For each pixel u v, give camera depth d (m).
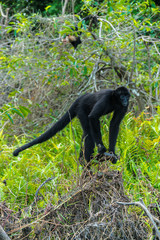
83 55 11.28
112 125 8.18
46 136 8.47
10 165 7.93
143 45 11.24
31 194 7.00
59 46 11.35
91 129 7.76
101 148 7.42
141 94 11.73
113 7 9.27
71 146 9.20
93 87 10.81
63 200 5.70
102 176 5.95
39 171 7.74
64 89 12.16
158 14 12.13
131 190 6.90
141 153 8.73
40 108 12.36
